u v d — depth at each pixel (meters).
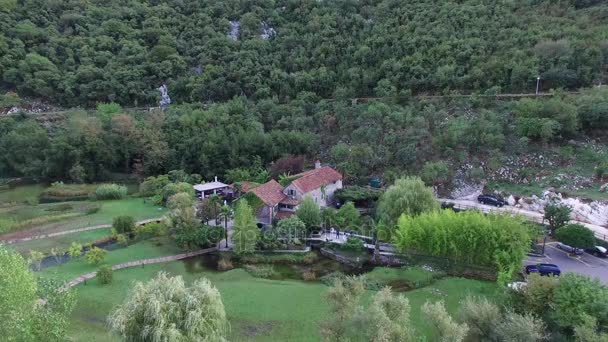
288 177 68.56
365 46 99.94
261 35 116.75
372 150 75.19
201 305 24.52
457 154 71.00
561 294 30.08
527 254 48.31
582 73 78.31
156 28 117.56
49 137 89.06
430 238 44.25
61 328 25.78
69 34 113.88
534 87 80.75
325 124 86.62
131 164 89.44
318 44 108.00
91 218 62.28
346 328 26.23
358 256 50.41
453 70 85.88
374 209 60.97
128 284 42.19
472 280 43.16
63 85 102.50
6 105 96.56
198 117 91.44
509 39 88.69
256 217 57.88
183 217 53.91
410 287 42.19
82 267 46.09
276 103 97.25
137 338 22.94
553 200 57.28
